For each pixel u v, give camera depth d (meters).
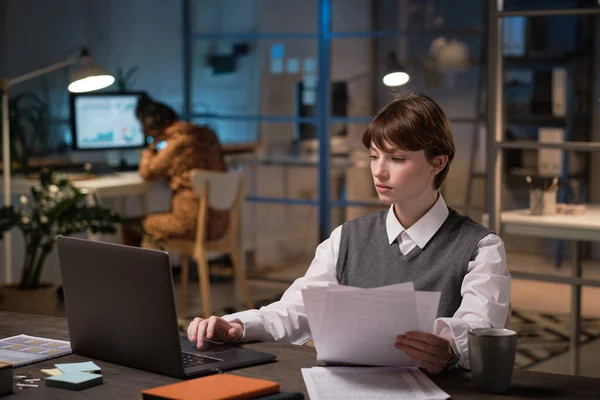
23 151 5.30
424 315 1.56
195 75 6.37
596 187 6.51
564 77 6.55
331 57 5.98
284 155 6.16
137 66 6.34
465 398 1.51
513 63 6.65
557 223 3.80
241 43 6.22
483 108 5.92
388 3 5.96
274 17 6.11
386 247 1.98
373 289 1.56
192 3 6.32
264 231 6.23
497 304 1.81
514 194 6.59
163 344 1.63
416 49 5.95
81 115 5.37
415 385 1.57
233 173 4.88
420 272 1.93
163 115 5.10
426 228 1.94
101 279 1.71
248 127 6.26
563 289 5.91
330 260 2.06
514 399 1.51
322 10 5.93
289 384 1.60
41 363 1.76
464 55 5.88
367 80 5.98
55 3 5.84
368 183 5.92
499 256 1.89
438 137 1.84
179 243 4.97
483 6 5.80
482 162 5.99
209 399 1.43
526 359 4.26
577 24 6.54
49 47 5.82
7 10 5.53
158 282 1.60
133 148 5.61
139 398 1.53
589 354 4.37
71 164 5.69
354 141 5.97
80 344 1.81
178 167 4.95
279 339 1.93
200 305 5.36
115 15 6.20
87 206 4.34
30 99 5.68
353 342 1.64
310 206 6.09
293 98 6.09
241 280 5.14
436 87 5.97
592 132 6.55
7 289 4.36
